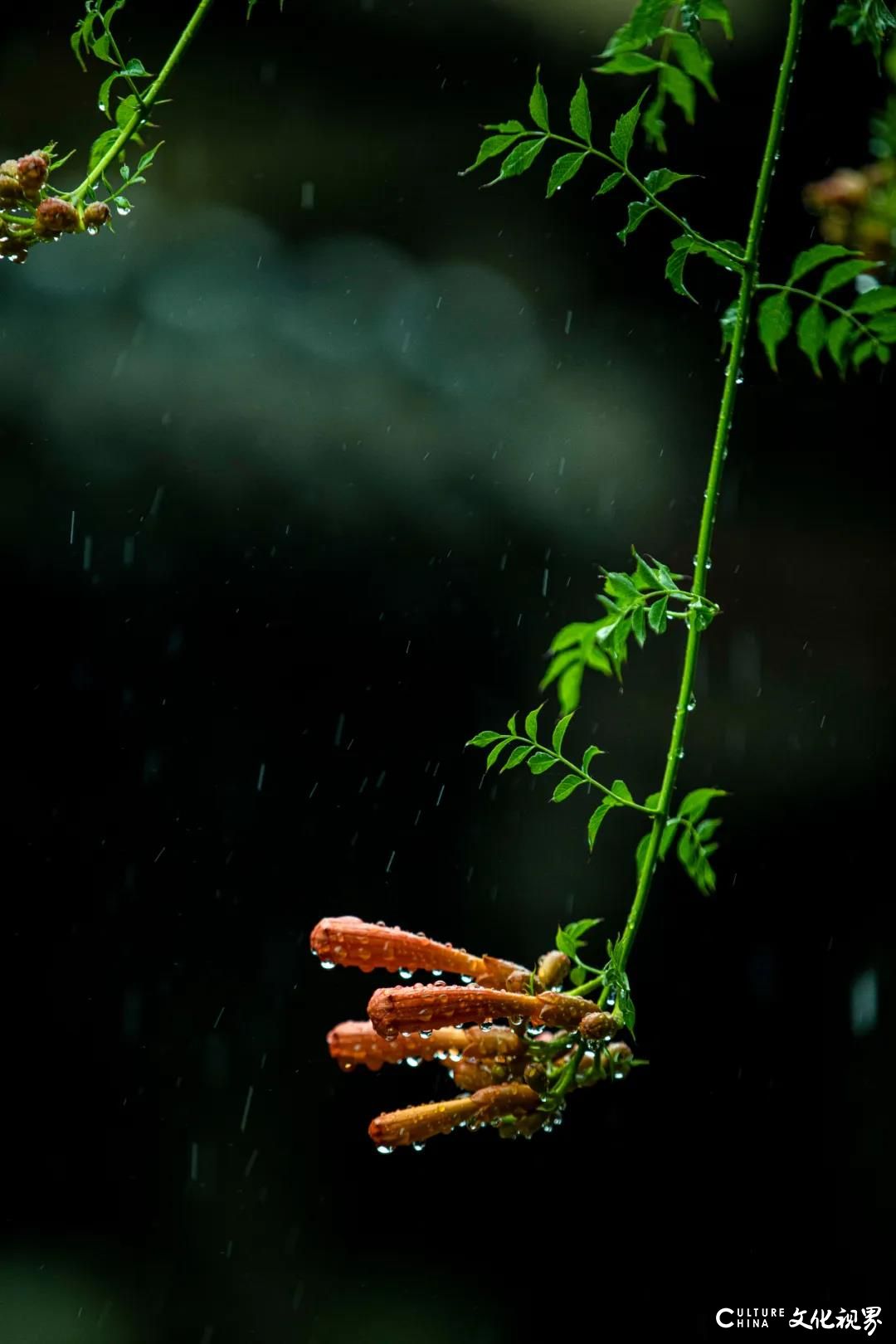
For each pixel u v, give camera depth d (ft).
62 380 14.48
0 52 13.57
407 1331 13.25
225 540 14.83
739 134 13.46
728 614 15.92
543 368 15.90
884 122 4.97
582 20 14.39
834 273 4.83
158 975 14.40
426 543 15.26
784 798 15.37
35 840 14.33
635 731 15.55
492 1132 14.43
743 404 16.19
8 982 13.97
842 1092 14.43
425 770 15.21
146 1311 13.02
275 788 14.98
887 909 15.11
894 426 16.03
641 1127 14.49
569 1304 13.75
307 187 15.16
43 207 4.68
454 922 14.89
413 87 14.94
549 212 15.61
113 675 14.73
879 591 16.06
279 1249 13.56
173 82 14.53
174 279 15.02
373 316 15.49
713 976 14.96
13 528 14.25
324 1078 14.35
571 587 15.57
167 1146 13.87
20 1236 13.26
